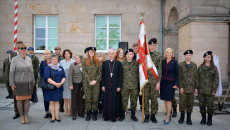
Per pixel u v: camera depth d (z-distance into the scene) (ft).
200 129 13.46
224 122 15.06
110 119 15.01
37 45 33.55
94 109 15.30
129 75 14.84
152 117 14.89
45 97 14.87
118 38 33.45
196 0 22.21
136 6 32.71
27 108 14.58
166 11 31.91
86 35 32.68
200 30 22.30
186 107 14.65
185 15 23.79
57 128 13.44
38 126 13.84
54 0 32.58
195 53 22.36
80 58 16.46
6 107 18.92
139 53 14.83
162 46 32.73
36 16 33.35
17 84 13.96
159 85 14.32
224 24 22.30
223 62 22.43
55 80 14.73
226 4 22.18
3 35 33.01
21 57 14.28
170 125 14.25
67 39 32.71
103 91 15.31
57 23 33.45
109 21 33.37
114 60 15.12
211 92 14.19
